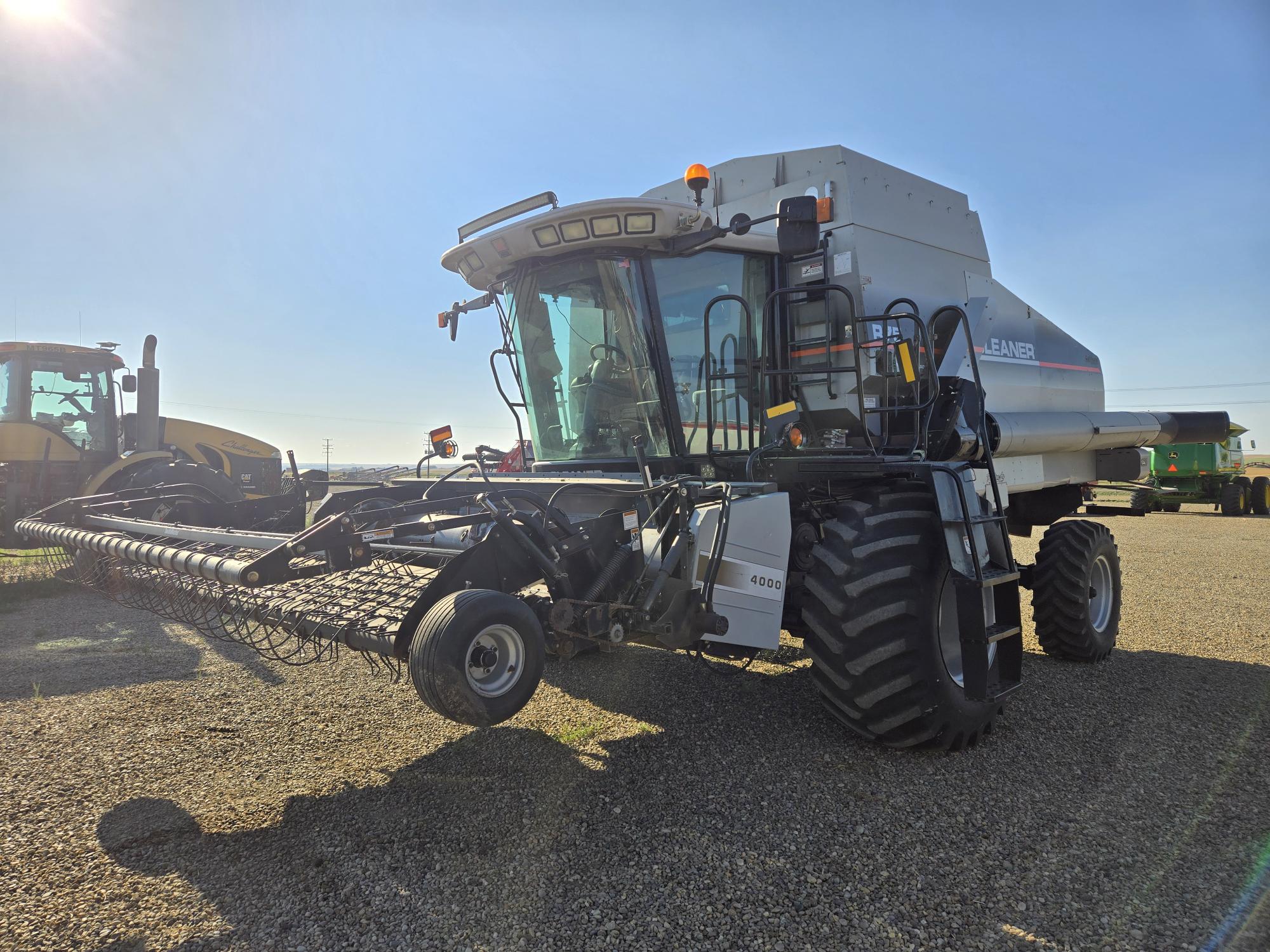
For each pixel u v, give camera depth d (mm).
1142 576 9742
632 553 3592
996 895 2547
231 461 13422
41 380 10227
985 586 3873
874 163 5555
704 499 3652
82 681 4992
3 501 9555
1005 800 3268
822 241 5199
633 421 4691
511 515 3266
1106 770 3592
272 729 4109
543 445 5312
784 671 5242
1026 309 6828
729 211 5789
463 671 2631
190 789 3361
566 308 4859
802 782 3439
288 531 5527
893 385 5105
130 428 11164
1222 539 14531
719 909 2461
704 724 4184
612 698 4633
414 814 3119
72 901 2496
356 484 5184
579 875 2664
